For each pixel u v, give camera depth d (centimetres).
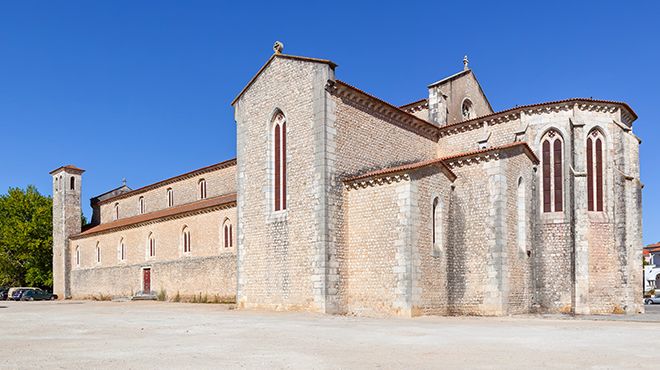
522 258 2928
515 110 3281
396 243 2623
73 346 1543
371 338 1688
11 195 7106
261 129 3162
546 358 1289
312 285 2744
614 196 3164
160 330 1975
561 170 3175
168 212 5069
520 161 2991
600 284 3070
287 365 1189
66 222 6400
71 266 6300
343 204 2822
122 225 5381
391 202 2666
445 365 1190
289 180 2934
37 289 6141
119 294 5391
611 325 2164
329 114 2805
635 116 3447
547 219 3147
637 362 1236
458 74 3966
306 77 2906
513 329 1967
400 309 2569
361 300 2723
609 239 3130
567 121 3175
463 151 3519
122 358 1304
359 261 2756
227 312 2867
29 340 1708
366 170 2984
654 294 7206
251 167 3198
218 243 4238
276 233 2978
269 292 2983
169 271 4738
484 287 2747
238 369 1141
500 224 2747
